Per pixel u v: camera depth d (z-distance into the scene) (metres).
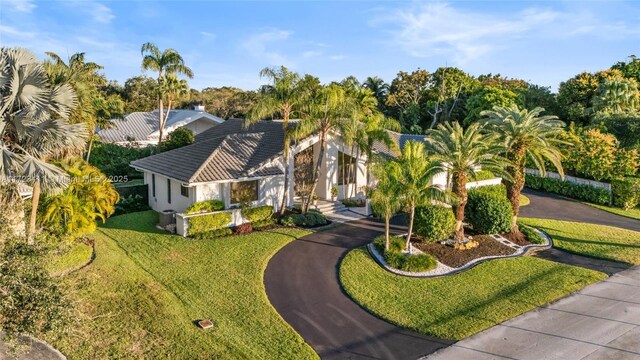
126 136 46.53
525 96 58.56
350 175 30.53
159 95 46.22
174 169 25.91
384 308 15.42
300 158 29.00
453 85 68.00
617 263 20.77
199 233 22.45
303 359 12.09
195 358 11.91
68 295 11.23
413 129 64.94
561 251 22.61
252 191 25.77
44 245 12.50
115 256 19.05
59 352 11.68
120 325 13.41
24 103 14.78
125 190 29.08
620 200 34.19
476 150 21.14
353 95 31.03
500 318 14.73
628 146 41.56
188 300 15.37
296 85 24.77
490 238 23.20
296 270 18.69
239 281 17.16
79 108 22.52
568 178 39.41
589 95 53.66
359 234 23.73
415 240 22.33
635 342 13.39
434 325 14.27
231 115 74.25
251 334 13.32
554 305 15.88
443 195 19.64
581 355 12.65
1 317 10.19
